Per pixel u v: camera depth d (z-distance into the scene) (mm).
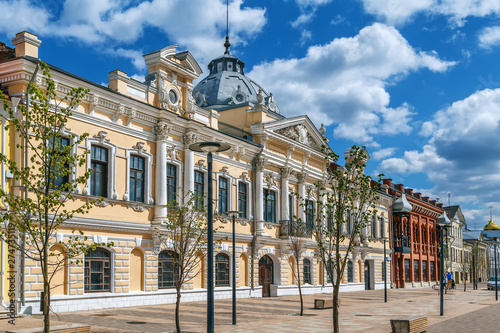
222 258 35188
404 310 30406
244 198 37781
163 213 29609
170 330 18938
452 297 45719
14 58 23000
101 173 27062
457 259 97562
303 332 19234
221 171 35125
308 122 43969
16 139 22562
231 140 35938
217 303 31328
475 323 23984
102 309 25719
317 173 45344
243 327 20562
